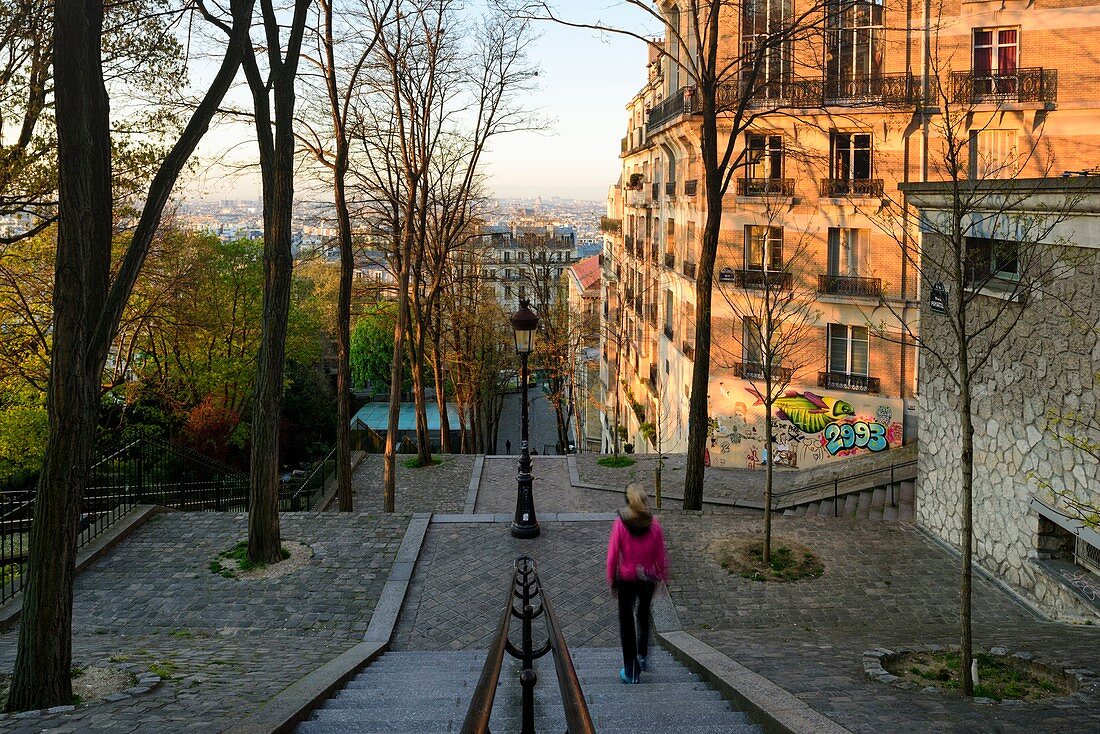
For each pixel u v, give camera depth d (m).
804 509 20.45
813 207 25.38
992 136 23.91
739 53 25.33
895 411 24.66
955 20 23.73
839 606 11.38
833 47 24.86
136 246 8.30
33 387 25.59
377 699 6.94
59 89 7.29
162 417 33.28
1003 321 12.19
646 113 39.97
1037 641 8.85
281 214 12.77
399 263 24.97
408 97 23.72
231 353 36.88
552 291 65.00
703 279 16.22
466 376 41.25
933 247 14.20
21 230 19.64
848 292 24.80
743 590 11.88
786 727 5.43
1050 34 23.19
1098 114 22.98
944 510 14.15
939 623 10.75
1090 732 5.66
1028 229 9.52
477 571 12.73
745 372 26.41
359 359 58.50
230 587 11.91
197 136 8.84
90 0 7.50
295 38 12.89
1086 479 10.43
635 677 7.52
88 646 9.46
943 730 5.70
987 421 12.77
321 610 11.24
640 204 39.75
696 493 16.47
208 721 6.02
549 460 29.28
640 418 38.69
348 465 20.31
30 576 7.19
